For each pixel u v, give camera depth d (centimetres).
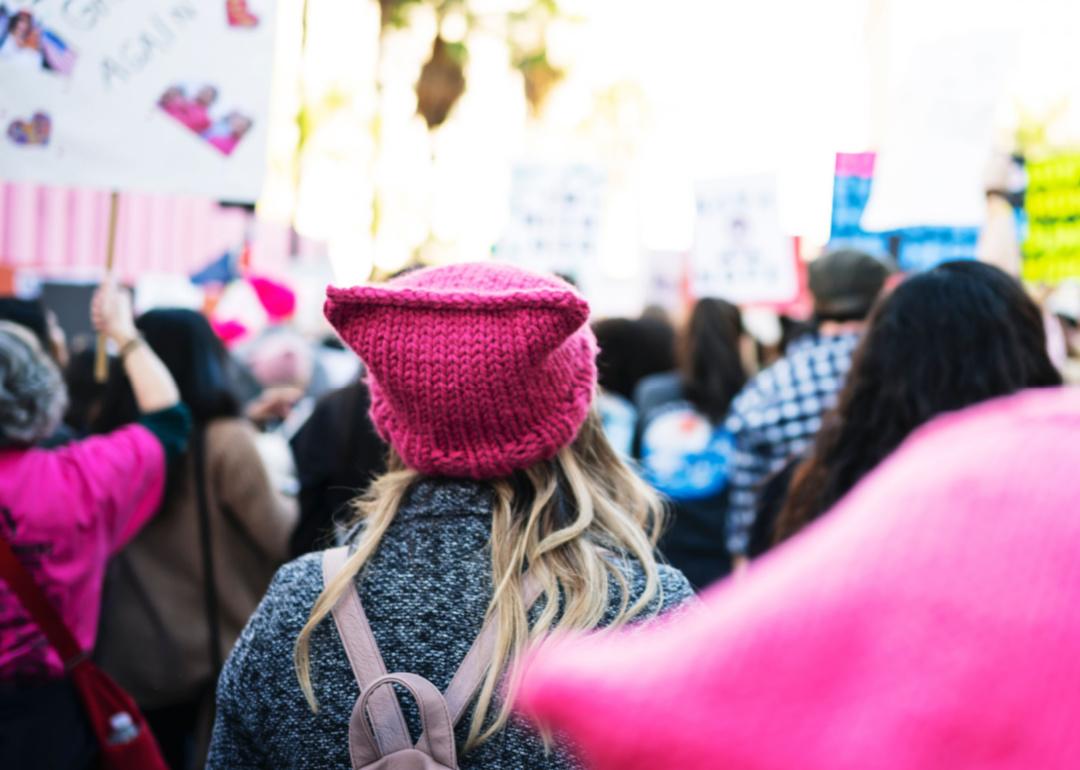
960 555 51
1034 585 49
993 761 47
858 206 428
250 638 144
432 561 140
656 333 475
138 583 292
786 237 420
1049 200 331
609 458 159
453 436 139
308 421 294
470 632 135
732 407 362
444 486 144
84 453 237
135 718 234
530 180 468
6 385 224
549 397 139
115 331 262
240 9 263
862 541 53
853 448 216
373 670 134
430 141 869
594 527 147
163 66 260
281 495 310
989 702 47
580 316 132
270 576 304
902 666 49
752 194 425
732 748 50
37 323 365
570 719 53
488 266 149
